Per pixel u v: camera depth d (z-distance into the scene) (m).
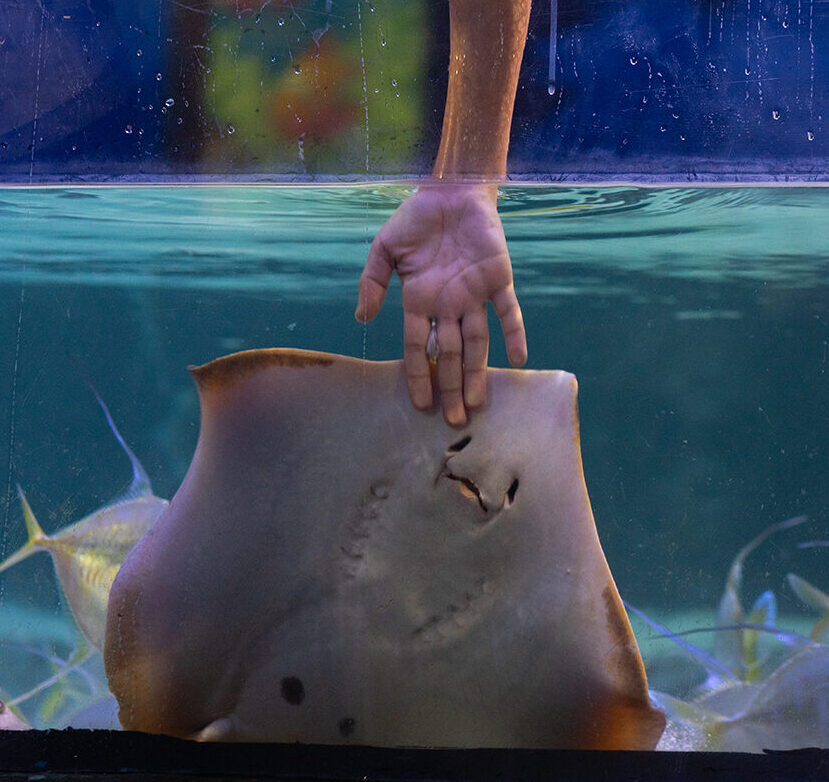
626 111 2.88
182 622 2.46
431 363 2.31
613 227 6.27
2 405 3.79
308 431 2.36
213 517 2.41
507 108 2.49
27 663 3.67
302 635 2.46
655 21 2.82
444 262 2.31
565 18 2.79
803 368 10.27
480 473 2.32
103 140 2.85
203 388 2.31
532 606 2.37
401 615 2.43
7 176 3.01
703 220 5.91
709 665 4.59
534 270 9.04
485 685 2.45
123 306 9.69
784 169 2.96
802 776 2.50
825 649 3.50
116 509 3.88
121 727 2.54
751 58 2.85
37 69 2.86
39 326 4.03
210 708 2.53
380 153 2.80
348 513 2.39
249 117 2.82
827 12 2.81
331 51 2.75
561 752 2.46
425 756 2.47
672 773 2.48
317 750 2.49
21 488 3.75
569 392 2.30
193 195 4.14
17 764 2.50
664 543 5.33
